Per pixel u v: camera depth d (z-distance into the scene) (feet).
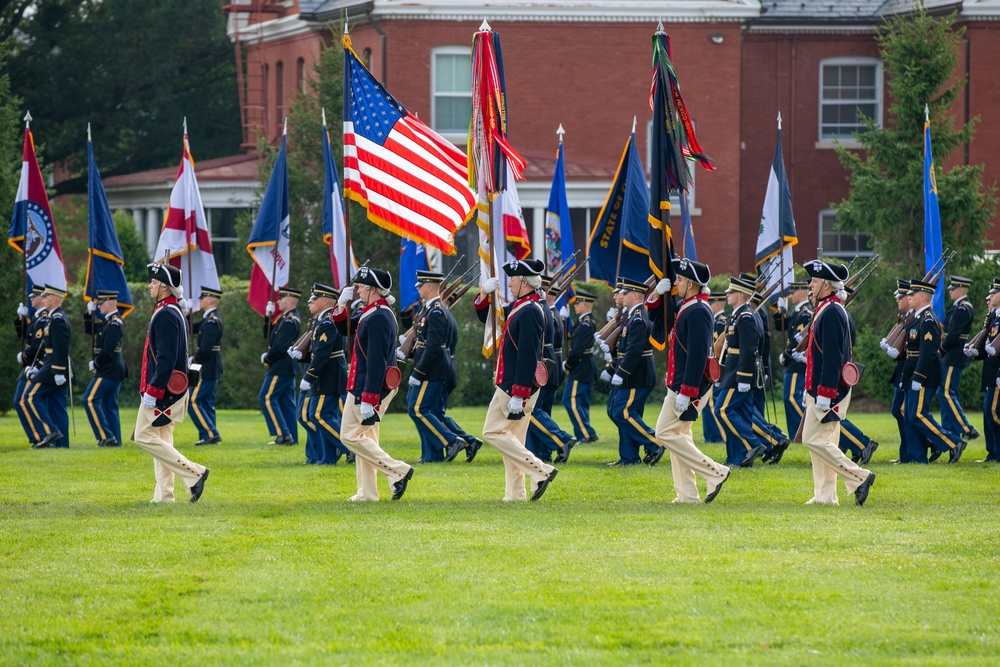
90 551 85.61
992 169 307.58
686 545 87.10
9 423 202.90
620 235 166.71
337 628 67.46
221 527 94.99
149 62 418.10
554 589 74.84
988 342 147.13
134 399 254.47
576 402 168.55
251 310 241.14
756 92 323.98
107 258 167.63
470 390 249.55
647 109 307.17
